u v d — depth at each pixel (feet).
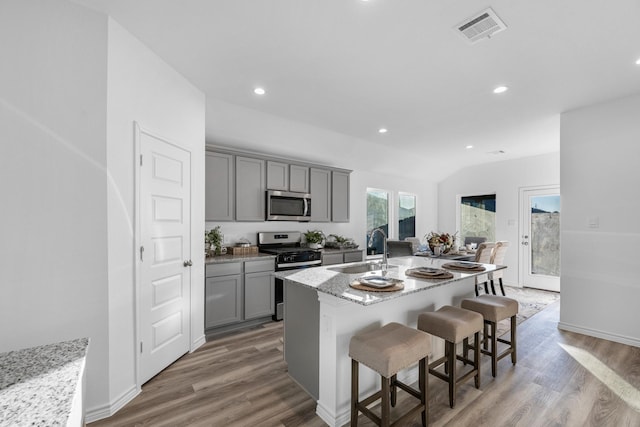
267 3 5.74
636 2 5.53
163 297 7.97
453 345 6.51
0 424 2.00
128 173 6.68
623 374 7.97
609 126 10.15
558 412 6.40
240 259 11.16
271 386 7.39
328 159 16.01
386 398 5.24
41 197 5.46
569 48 7.09
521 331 11.10
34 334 5.41
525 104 10.47
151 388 7.23
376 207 19.99
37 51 5.43
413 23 6.28
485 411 6.44
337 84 9.09
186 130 8.84
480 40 6.82
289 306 7.82
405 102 10.39
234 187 12.36
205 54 7.54
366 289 6.13
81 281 5.82
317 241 15.35
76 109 5.75
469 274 7.99
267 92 9.67
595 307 10.48
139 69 6.98
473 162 20.13
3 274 5.19
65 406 2.26
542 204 17.92
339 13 6.00
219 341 10.10
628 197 9.78
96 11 5.96
